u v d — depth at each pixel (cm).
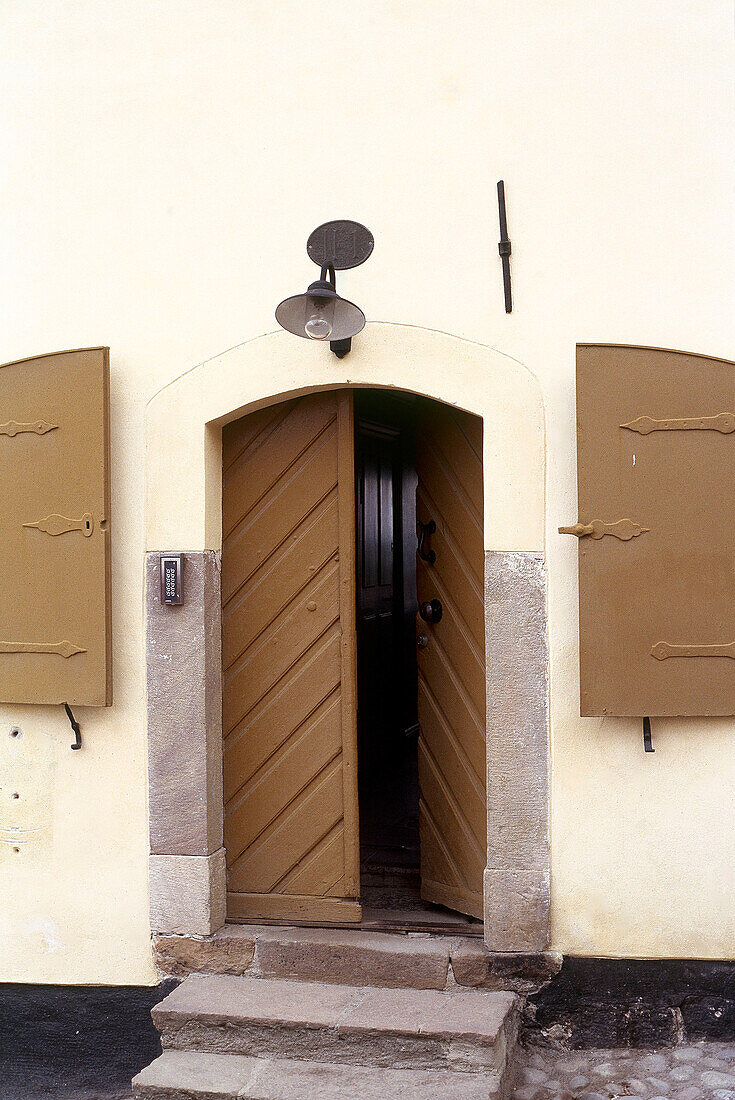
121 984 440
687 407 393
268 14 430
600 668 394
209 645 438
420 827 460
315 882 444
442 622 448
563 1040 404
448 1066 365
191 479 434
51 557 435
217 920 437
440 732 450
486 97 414
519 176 411
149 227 441
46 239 452
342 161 424
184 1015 387
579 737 405
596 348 395
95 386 429
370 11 422
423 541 452
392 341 419
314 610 446
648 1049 400
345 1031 372
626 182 405
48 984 447
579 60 408
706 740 401
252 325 432
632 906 403
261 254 431
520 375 409
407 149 420
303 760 447
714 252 402
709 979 401
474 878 436
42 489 436
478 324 414
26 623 439
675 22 404
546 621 407
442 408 443
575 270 408
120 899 441
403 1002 394
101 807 443
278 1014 383
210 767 436
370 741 629
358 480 612
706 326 402
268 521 450
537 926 405
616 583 394
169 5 439
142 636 439
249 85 432
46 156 452
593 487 395
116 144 445
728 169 402
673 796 401
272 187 430
